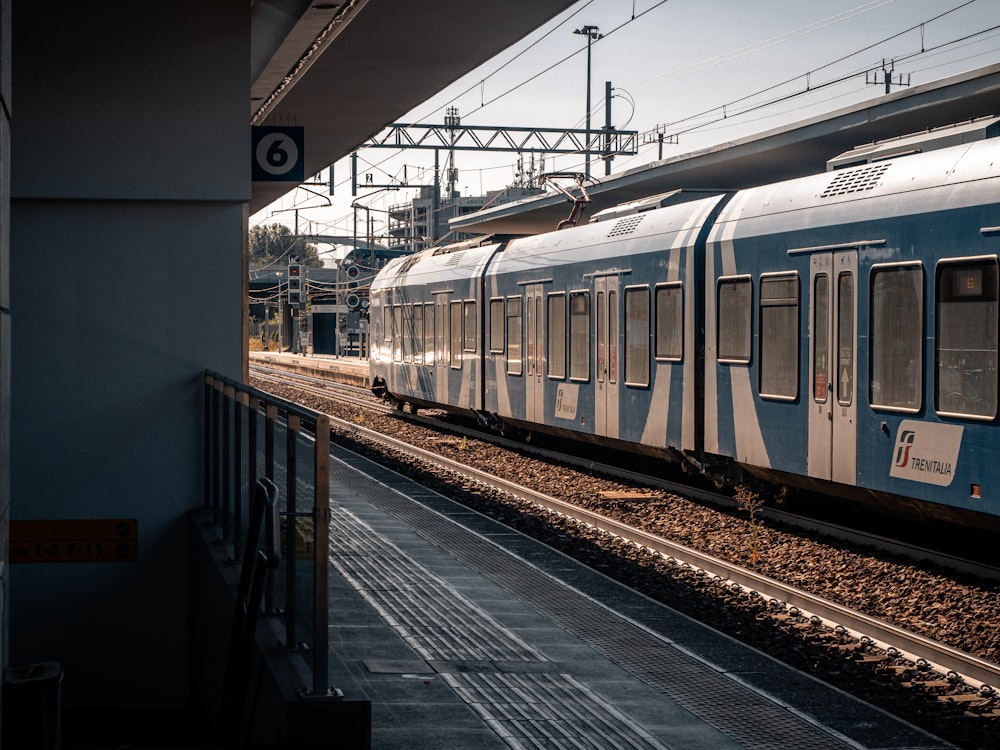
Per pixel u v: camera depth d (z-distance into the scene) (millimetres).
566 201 40125
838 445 11719
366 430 23312
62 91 9766
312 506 5398
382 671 6898
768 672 7523
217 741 7125
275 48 12523
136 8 9812
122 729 10133
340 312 68062
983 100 22656
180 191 9961
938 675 7496
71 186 9820
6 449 5340
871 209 11258
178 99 9906
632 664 7566
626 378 16188
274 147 11570
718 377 13883
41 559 10055
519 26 12203
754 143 29625
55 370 10008
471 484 16375
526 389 19812
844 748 5988
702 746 5781
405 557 10406
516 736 5793
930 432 10414
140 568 10172
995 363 9625
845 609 8711
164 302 10125
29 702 5398
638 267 15805
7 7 5137
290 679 5500
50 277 9977
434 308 24812
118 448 10117
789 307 12523
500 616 8383
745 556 11430
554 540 12328
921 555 10656
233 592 7242
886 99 24688
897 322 10859
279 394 37969
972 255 9930
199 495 10234
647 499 14695
